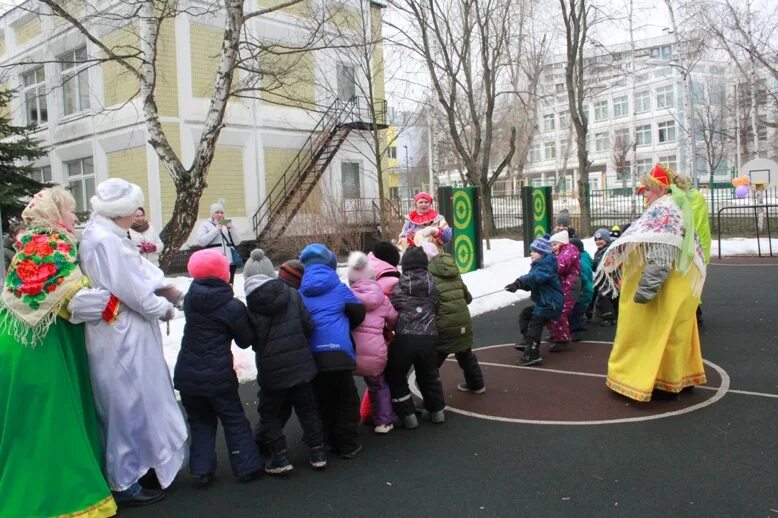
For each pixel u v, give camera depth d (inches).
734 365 264.4
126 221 165.2
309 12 724.7
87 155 821.2
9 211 595.8
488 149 868.0
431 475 171.9
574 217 990.4
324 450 180.9
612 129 2432.3
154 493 163.8
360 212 752.3
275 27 828.0
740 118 1664.6
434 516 149.4
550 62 1542.8
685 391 233.1
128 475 160.1
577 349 306.3
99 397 159.9
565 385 247.9
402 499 158.9
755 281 480.1
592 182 2583.7
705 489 156.5
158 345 167.5
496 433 200.8
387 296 207.0
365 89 935.7
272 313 172.1
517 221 1098.7
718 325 339.6
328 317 182.4
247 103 822.5
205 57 775.1
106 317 155.6
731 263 595.8
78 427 152.6
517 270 556.4
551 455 181.6
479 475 170.7
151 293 161.0
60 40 835.4
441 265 225.8
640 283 211.2
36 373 148.6
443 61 847.7
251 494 165.5
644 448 183.5
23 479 146.7
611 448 184.5
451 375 270.1
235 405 172.4
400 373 203.9
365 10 785.6
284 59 779.4
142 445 161.9
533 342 278.5
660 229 209.9
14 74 906.7
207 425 174.7
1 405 148.3
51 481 147.3
